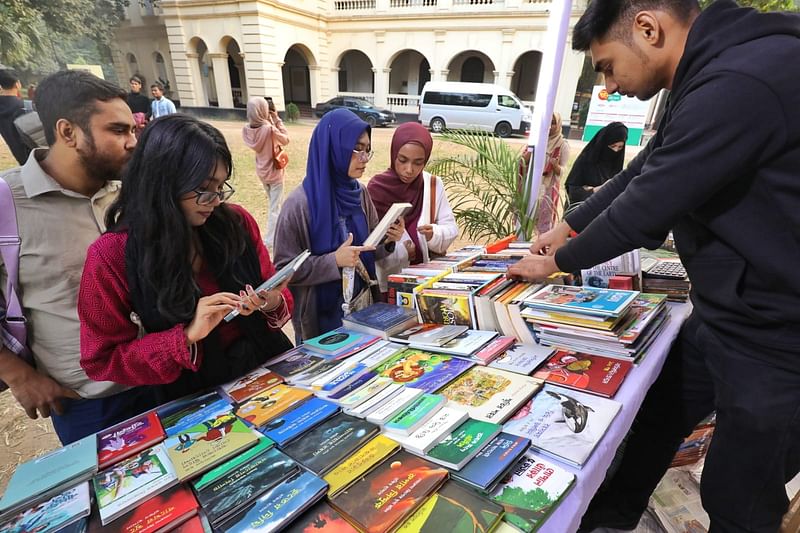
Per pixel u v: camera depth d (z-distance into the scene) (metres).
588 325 1.08
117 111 1.13
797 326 0.89
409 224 2.04
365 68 19.41
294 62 20.77
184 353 0.93
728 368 1.03
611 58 1.01
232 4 13.16
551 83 2.25
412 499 0.64
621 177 1.38
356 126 1.55
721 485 1.10
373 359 1.14
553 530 0.64
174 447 0.79
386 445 0.77
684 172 0.83
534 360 1.09
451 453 0.74
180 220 0.91
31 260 1.13
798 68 0.75
